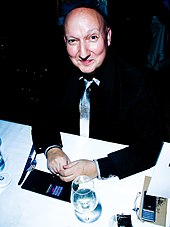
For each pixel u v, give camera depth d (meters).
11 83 3.28
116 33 3.44
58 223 1.03
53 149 1.34
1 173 1.25
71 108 1.59
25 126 1.53
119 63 1.45
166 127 2.64
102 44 1.21
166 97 3.04
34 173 1.24
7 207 1.10
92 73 1.36
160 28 3.14
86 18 1.15
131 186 1.16
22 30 3.42
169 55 3.40
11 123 1.55
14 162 1.31
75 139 1.41
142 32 3.36
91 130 1.59
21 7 3.51
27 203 1.11
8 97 3.18
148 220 1.00
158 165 0.94
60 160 1.26
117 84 1.42
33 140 1.42
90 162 1.24
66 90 1.54
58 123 1.65
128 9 3.34
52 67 1.68
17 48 3.35
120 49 3.44
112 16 3.31
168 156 0.90
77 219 1.04
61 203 1.10
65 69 1.63
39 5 3.36
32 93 3.14
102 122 1.54
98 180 1.19
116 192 1.13
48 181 1.20
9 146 1.40
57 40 3.26
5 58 3.36
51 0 3.21
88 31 1.16
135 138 1.51
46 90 1.67
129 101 1.40
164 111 2.84
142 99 1.39
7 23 3.55
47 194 1.14
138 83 1.40
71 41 1.22
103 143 1.37
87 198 1.02
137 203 1.07
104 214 1.05
